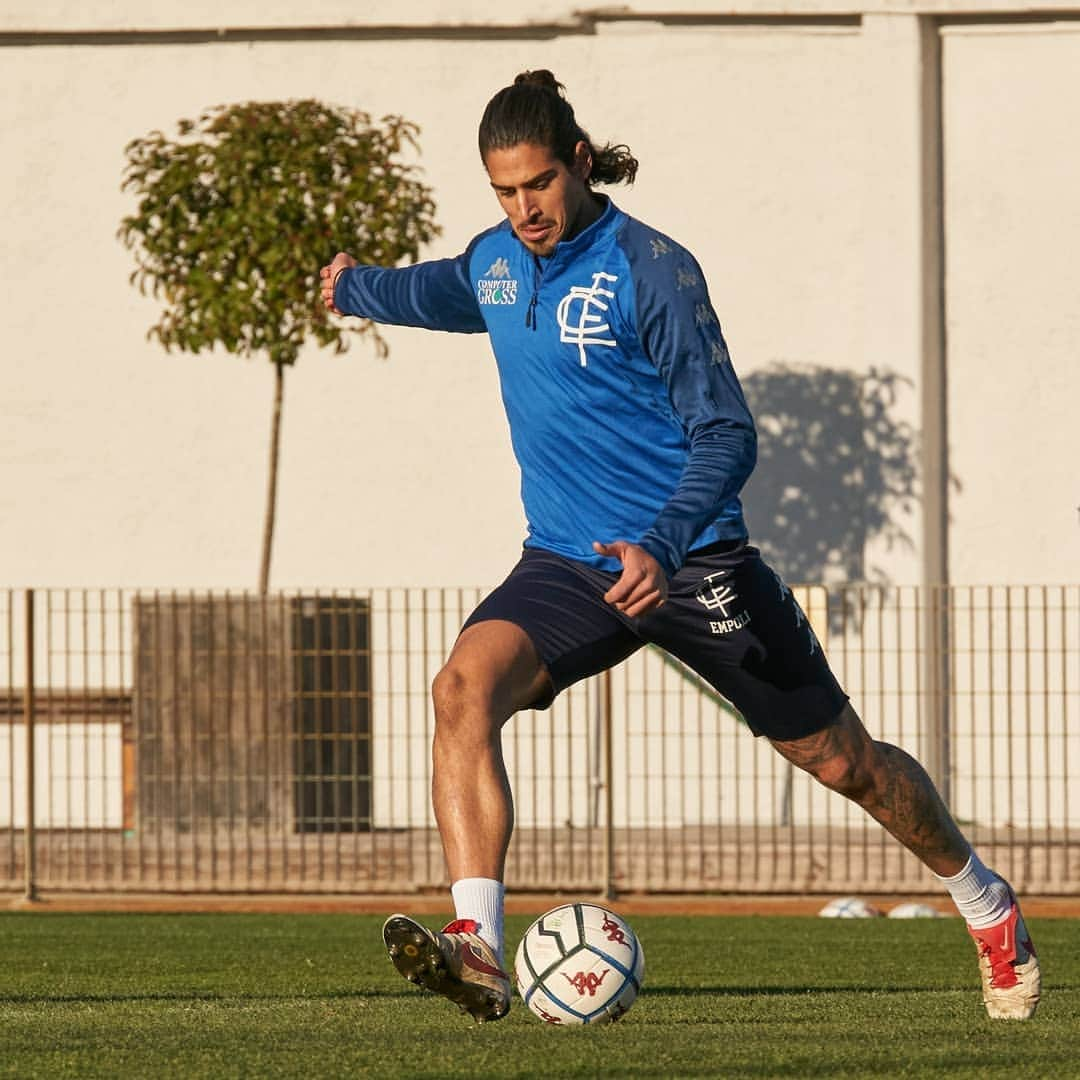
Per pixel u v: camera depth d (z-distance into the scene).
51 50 51.31
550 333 14.98
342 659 41.91
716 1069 12.70
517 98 14.34
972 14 48.41
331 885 39.53
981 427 48.72
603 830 40.16
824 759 15.80
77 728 49.84
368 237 44.56
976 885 16.47
